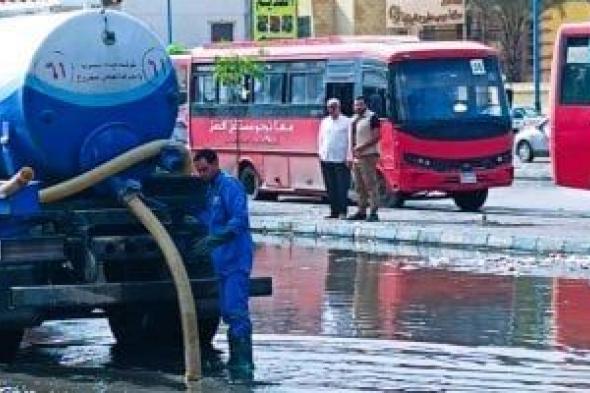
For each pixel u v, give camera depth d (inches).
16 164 971.3
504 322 1103.0
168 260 930.7
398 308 1183.6
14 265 934.4
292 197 2475.4
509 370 917.8
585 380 884.6
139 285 941.8
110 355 1002.7
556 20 4207.7
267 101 2385.6
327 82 2253.9
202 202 989.8
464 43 2182.6
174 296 948.6
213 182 923.4
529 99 4163.4
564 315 1130.0
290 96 2337.6
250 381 891.4
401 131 2110.0
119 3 1029.8
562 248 1556.3
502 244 1611.7
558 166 1935.3
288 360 959.0
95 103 965.2
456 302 1210.0
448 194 2191.2
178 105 1002.7
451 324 1097.4
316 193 2293.3
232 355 928.9
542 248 1573.6
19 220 941.8
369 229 1780.3
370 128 1883.6
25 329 1046.4
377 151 1894.7
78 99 959.6
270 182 2389.3
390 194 2140.7
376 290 1294.3
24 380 906.7
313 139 2287.2
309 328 1089.4
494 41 4414.4
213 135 2501.2
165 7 4790.8
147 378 909.8
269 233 1913.1
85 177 959.6
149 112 984.9
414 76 2126.0
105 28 968.9
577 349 987.9
